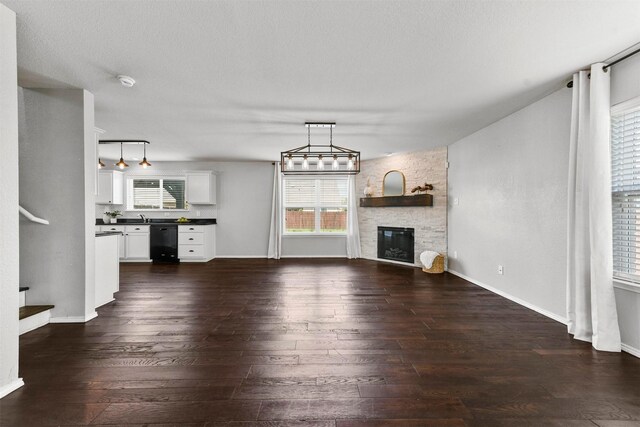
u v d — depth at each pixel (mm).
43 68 2631
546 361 2301
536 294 3443
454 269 5453
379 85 2967
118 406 1770
